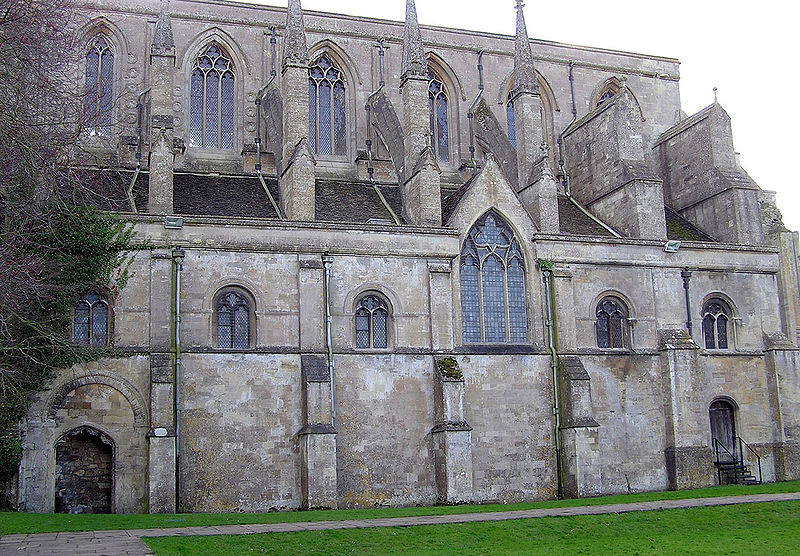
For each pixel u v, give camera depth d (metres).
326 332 44.41
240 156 55.41
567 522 33.12
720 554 27.81
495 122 58.50
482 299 48.66
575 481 46.47
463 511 38.19
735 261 54.22
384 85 59.59
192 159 54.38
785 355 53.94
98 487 40.88
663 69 68.69
